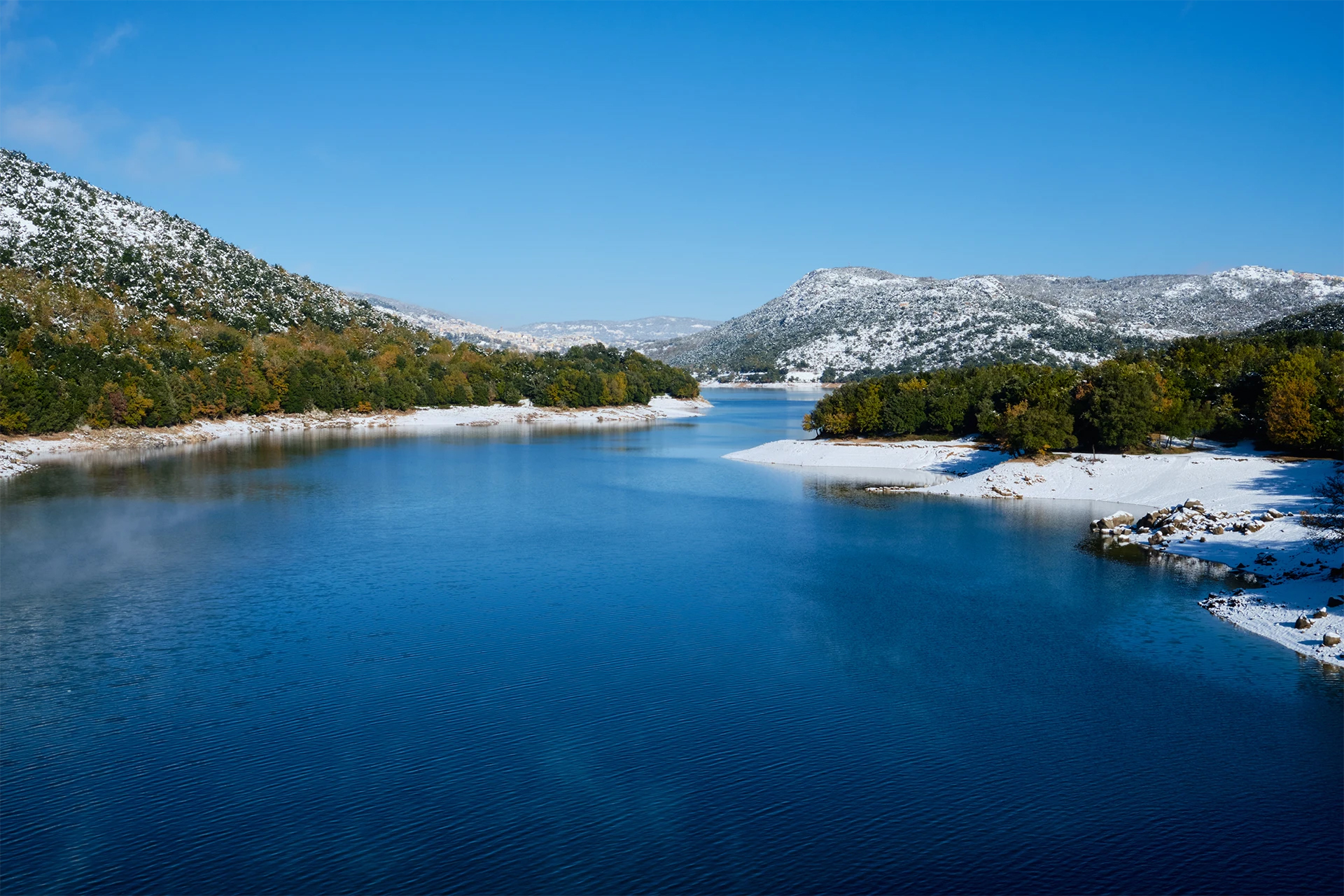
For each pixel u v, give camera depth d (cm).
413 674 4984
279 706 4528
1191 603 6375
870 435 16712
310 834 3397
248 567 7400
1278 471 10462
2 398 15375
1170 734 4228
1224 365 17212
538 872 3173
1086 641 5547
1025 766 3931
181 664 5106
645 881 3125
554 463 15200
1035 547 8250
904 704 4584
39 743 4097
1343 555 6850
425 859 3244
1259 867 3200
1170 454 12144
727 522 9550
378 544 8350
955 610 6219
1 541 8312
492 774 3850
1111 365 14038
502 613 6125
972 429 15812
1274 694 4688
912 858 3259
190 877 3136
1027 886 3100
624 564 7600
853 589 6788
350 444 18712
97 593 6575
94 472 13288
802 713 4488
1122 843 3353
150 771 3856
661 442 19700
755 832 3422
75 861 3212
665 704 4594
